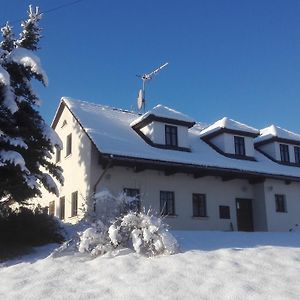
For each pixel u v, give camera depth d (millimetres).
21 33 15812
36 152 14922
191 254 10977
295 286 8633
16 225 14578
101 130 21422
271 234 15141
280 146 27016
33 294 8516
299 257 10891
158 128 22609
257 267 9961
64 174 23141
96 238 11766
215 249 11641
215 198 23000
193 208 22281
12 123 14539
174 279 9125
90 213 13195
